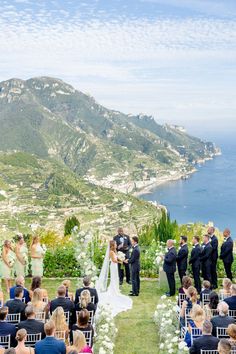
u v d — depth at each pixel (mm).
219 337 8594
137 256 14539
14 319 9320
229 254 14945
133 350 10469
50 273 16750
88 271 14398
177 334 10297
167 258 14227
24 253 15289
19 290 9570
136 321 12383
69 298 10289
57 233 20641
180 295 11156
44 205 176250
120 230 16281
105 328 9984
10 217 145500
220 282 15805
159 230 19391
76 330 7824
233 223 167000
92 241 16688
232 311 9750
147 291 15148
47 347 7371
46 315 9688
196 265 14445
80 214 165625
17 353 7371
